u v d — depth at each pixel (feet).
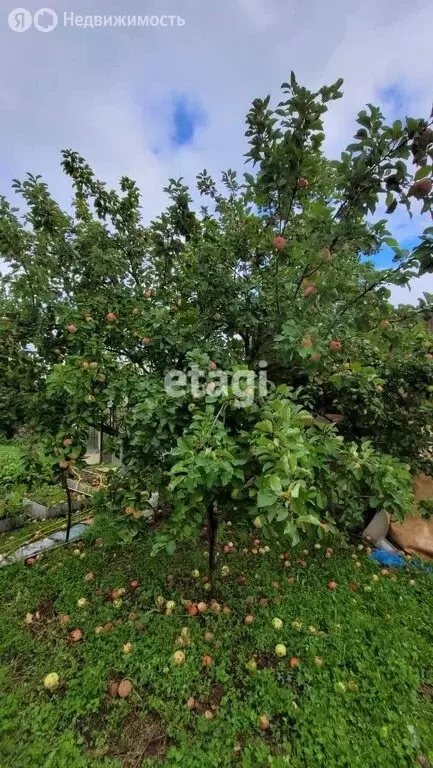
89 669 5.30
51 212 8.81
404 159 4.86
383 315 6.31
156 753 4.27
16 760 4.08
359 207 5.41
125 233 10.19
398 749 4.25
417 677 5.34
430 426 10.33
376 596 7.41
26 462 8.21
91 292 8.48
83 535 9.54
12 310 7.64
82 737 4.37
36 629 6.22
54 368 6.50
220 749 4.27
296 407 5.08
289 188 5.85
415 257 5.16
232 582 7.62
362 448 5.93
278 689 5.04
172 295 9.09
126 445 7.08
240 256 8.68
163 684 5.10
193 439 4.69
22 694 4.93
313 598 7.13
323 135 5.34
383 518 10.51
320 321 6.27
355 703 4.87
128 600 6.97
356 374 8.14
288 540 9.17
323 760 4.13
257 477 4.65
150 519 10.07
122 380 6.69
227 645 5.87
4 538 10.07
